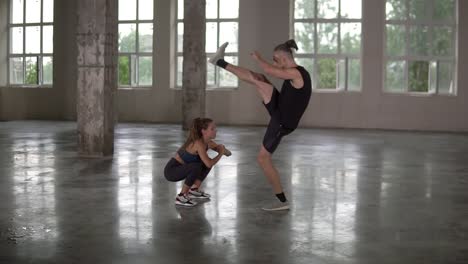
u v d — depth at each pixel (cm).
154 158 1076
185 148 665
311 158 1110
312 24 2036
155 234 523
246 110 2066
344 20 2011
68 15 2188
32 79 2278
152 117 2141
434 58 1991
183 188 657
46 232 527
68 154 1127
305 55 2042
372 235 525
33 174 874
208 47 2120
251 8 2050
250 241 501
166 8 2108
